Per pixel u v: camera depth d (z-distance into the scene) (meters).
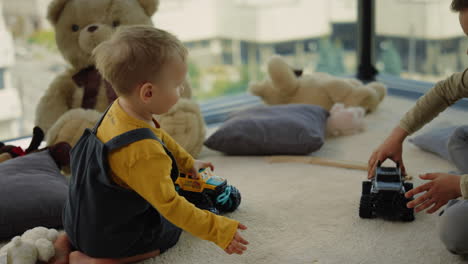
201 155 2.08
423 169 1.79
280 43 2.87
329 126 2.21
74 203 1.22
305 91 2.42
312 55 2.98
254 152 2.02
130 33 1.11
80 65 2.02
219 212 1.52
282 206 1.56
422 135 1.97
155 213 1.27
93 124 1.84
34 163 1.65
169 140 1.36
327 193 1.64
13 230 1.41
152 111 1.16
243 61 2.80
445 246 1.29
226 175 1.83
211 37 2.69
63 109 2.04
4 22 2.15
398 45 2.78
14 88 2.23
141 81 1.11
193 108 1.94
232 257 1.30
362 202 1.45
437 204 1.15
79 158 1.23
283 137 1.96
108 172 1.14
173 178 1.22
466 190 1.09
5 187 1.47
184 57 1.15
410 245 1.31
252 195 1.65
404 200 1.41
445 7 2.44
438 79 2.59
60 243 1.30
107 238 1.21
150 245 1.28
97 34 1.89
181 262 1.28
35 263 1.23
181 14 2.54
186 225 1.12
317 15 2.92
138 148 1.11
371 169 1.46
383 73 2.95
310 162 1.91
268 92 2.46
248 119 2.04
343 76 3.02
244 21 2.75
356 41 3.02
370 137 2.17
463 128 1.60
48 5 1.96
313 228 1.42
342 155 1.98
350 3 2.95
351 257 1.27
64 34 1.97
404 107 2.55
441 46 2.51
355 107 2.33
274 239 1.37
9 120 2.27
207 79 2.75
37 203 1.43
